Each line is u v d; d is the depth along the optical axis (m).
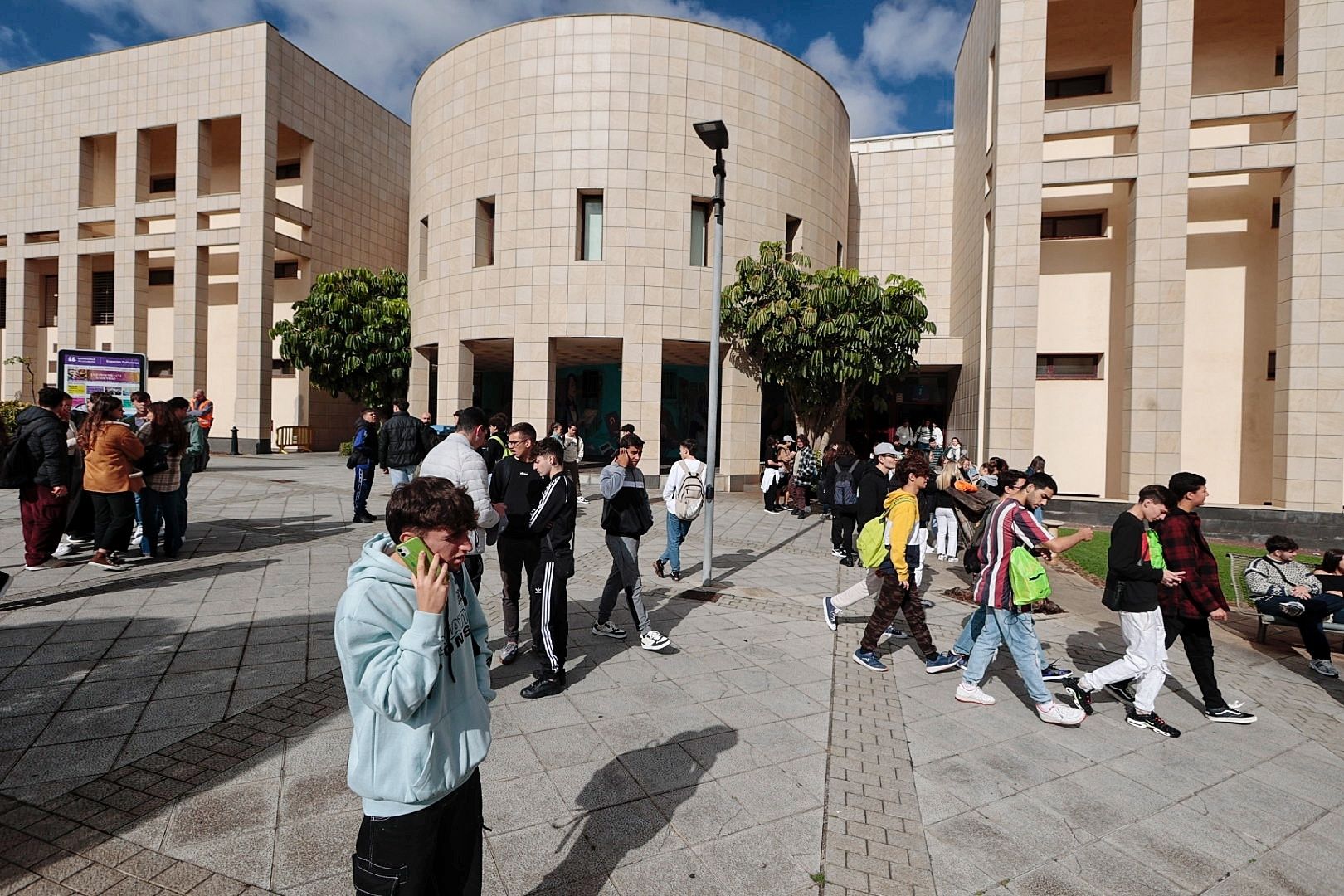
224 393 27.95
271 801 3.23
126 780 3.36
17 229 28.88
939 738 4.31
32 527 7.12
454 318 19.53
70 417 8.25
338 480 17.06
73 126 28.14
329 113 28.78
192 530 10.04
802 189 20.16
